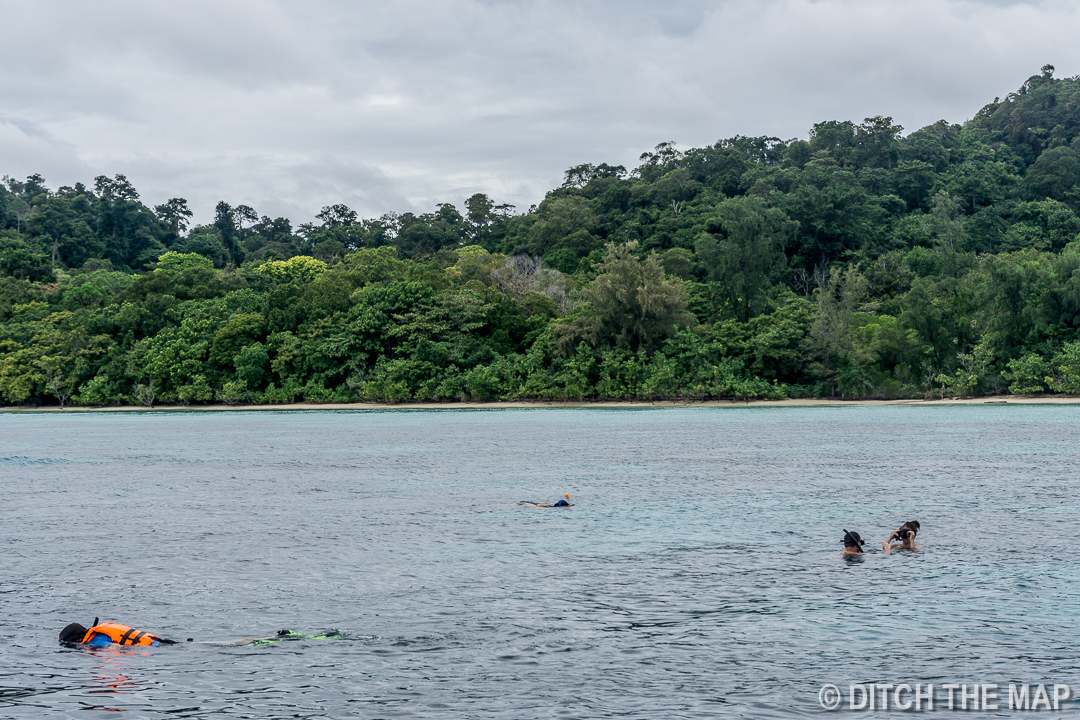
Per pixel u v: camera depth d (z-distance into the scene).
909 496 29.08
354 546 22.16
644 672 12.69
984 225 153.38
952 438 52.16
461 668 12.94
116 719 11.24
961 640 13.92
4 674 12.98
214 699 11.89
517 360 98.44
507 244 176.50
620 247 98.19
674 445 51.28
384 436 61.84
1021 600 16.11
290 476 38.47
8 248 153.50
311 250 199.12
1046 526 23.23
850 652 13.44
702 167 196.38
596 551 21.11
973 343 92.12
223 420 84.31
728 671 12.70
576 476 36.72
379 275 122.81
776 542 21.91
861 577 18.08
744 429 63.34
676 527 24.22
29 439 62.03
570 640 14.18
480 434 62.47
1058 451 43.28
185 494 32.81
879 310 115.38
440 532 24.03
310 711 11.42
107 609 16.39
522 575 18.66
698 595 16.81
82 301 120.81
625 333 96.94
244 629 15.02
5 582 18.52
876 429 60.75
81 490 34.22
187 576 18.92
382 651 13.76
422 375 98.50
